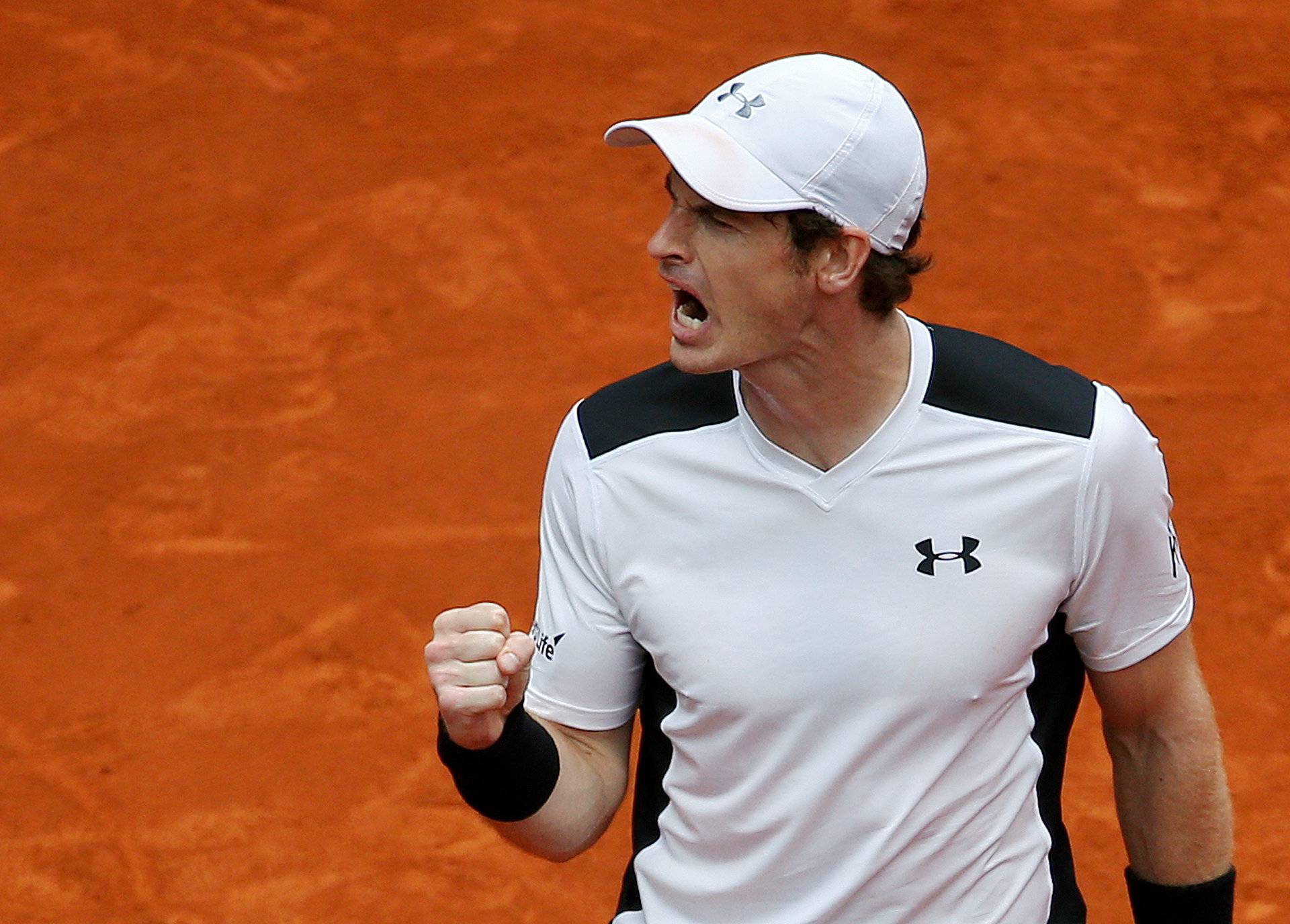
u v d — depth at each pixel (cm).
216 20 3797
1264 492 2542
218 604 2366
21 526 2520
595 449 1030
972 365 998
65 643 2308
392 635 2306
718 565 1000
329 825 2041
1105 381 2802
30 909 1941
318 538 2481
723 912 1043
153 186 3312
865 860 997
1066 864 1092
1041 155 3372
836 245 930
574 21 3800
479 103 3541
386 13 3819
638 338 2914
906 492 984
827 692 981
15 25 3781
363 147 3409
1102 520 988
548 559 1080
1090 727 2152
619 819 2066
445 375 2827
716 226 933
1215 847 1084
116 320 2966
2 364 2867
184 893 1959
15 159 3384
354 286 3038
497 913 1931
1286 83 3578
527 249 3122
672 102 3566
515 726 1000
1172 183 3300
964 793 999
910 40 3734
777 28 3788
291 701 2209
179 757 2133
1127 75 3603
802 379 963
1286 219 3203
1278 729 2131
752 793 1007
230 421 2727
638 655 1067
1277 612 2312
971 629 979
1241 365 2833
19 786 2095
